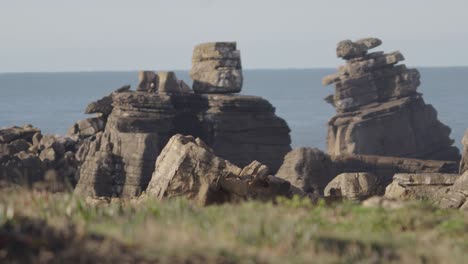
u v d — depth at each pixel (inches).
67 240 1902.1
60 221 2100.1
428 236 2321.6
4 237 1824.6
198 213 2463.1
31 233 1943.9
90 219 2283.5
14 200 2333.9
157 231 2044.8
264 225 2144.4
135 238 1961.1
